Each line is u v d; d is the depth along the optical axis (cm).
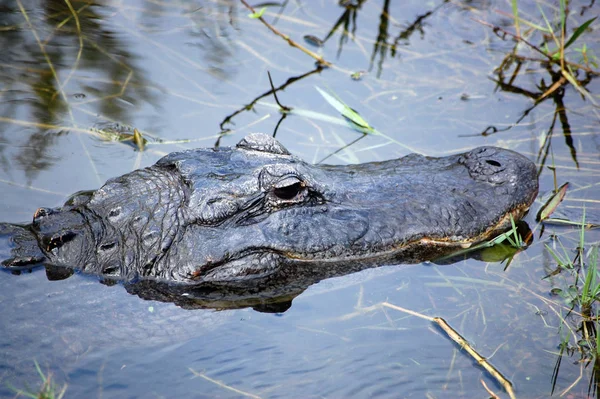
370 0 2245
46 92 1803
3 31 2030
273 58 2005
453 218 1264
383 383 1002
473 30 2150
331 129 1758
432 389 993
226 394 981
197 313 1132
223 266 1161
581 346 1088
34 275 1166
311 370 1024
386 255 1241
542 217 1405
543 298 1190
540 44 2072
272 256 1187
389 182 1312
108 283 1150
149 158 1594
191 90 1858
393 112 1820
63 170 1536
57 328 1084
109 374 1016
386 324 1119
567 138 1717
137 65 1933
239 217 1177
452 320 1131
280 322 1121
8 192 1442
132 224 1171
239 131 1709
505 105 1855
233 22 2148
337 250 1212
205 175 1198
